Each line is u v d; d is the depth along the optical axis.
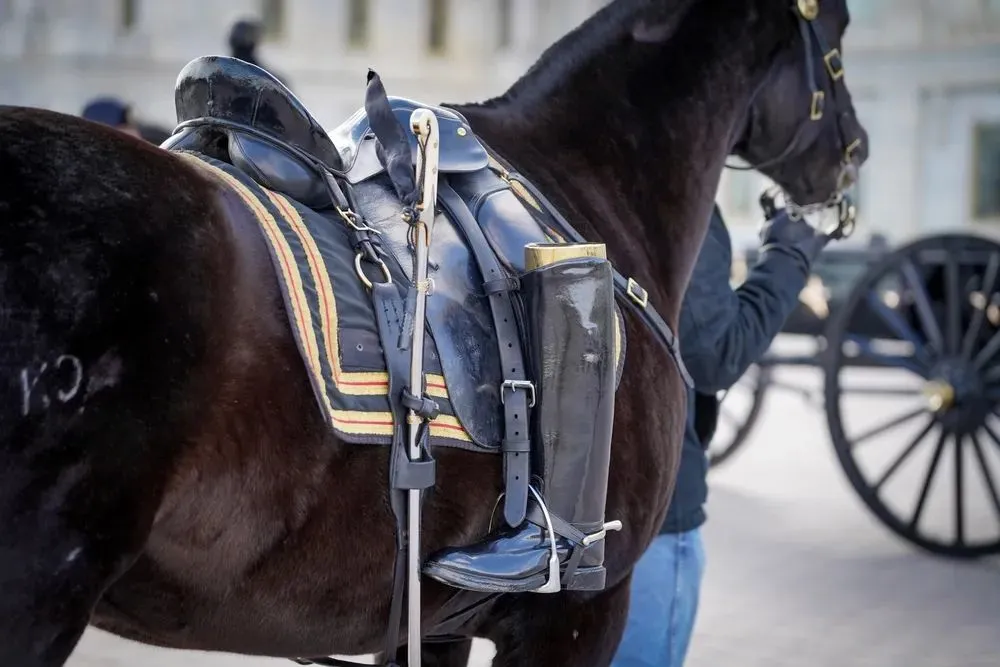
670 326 3.33
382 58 34.88
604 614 2.93
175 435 2.08
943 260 8.19
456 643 3.22
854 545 7.94
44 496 1.94
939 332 8.03
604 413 2.67
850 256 9.30
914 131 33.19
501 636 2.89
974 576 7.35
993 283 7.98
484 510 2.58
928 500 9.16
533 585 2.58
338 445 2.30
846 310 8.11
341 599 2.36
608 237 3.19
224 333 2.16
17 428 1.92
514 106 3.23
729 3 3.50
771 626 6.19
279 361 2.23
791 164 3.79
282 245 2.32
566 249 2.62
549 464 2.62
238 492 2.17
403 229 2.62
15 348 1.92
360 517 2.34
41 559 1.94
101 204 2.05
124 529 2.02
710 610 6.43
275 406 2.21
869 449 11.53
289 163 2.50
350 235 2.51
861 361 8.27
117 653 5.59
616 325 2.92
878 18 33.62
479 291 2.66
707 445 3.93
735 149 3.78
